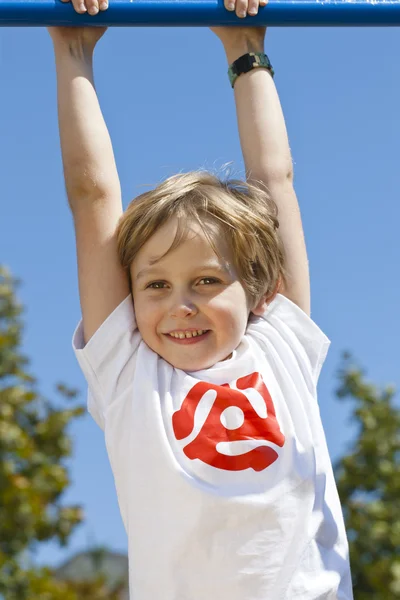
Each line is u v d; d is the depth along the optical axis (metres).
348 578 3.10
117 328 3.20
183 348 3.13
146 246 3.16
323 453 3.18
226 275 3.15
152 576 2.96
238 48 3.57
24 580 7.90
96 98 3.37
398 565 8.87
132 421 3.11
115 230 3.27
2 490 7.99
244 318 3.20
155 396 3.11
